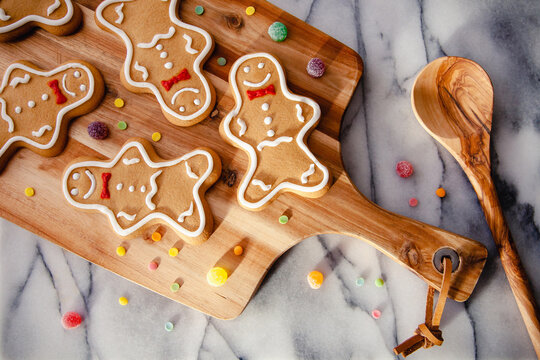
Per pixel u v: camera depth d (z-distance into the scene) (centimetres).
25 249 43
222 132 41
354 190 40
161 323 42
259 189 40
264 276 41
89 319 43
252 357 42
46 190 41
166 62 41
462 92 41
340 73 42
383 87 43
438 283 39
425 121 41
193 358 42
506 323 41
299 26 42
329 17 44
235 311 40
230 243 41
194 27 42
